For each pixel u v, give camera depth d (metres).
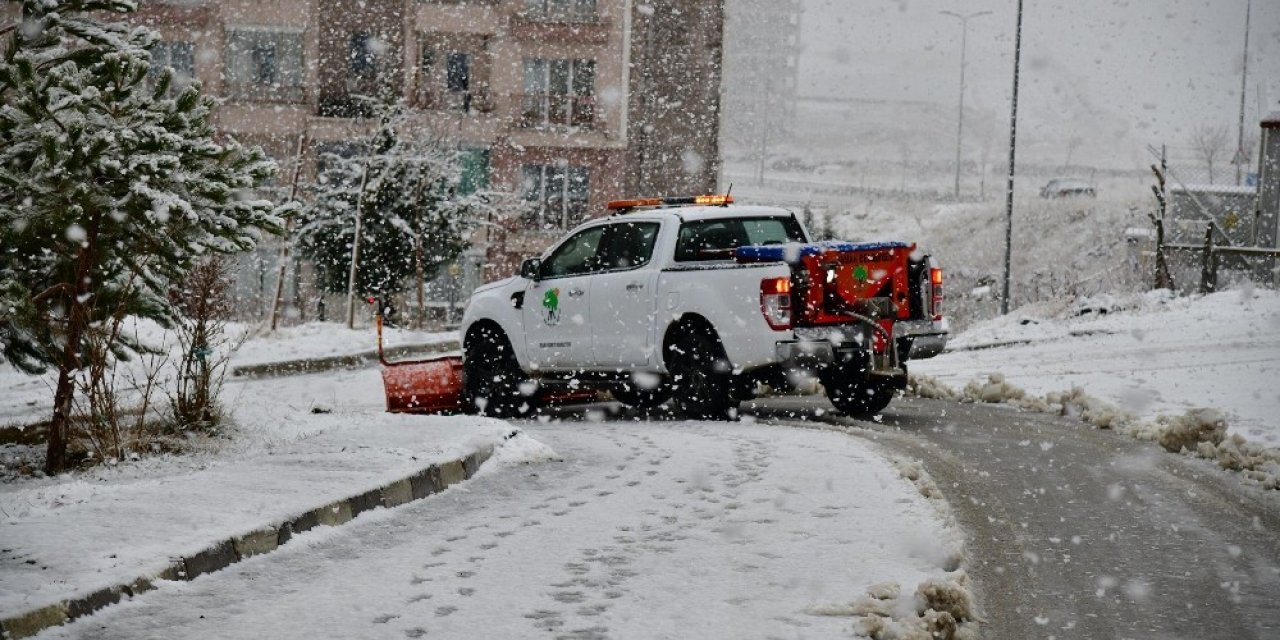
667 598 6.39
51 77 10.06
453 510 8.72
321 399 17.03
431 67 44.09
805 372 12.41
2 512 8.05
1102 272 39.88
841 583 6.61
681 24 49.25
